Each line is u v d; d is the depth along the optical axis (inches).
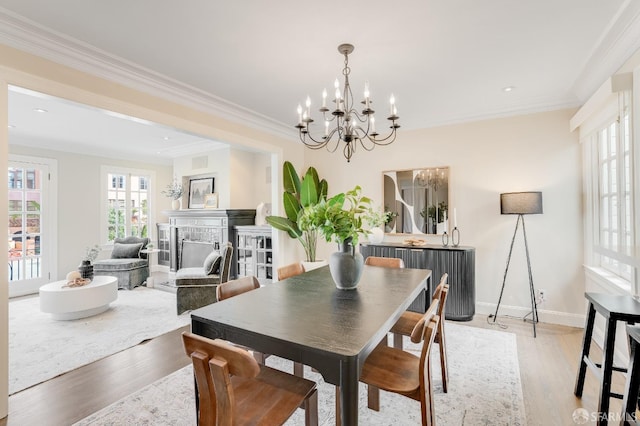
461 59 96.3
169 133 189.2
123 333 130.0
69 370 99.7
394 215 168.9
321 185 186.7
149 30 80.6
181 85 115.2
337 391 65.9
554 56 94.4
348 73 105.0
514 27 79.5
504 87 118.3
